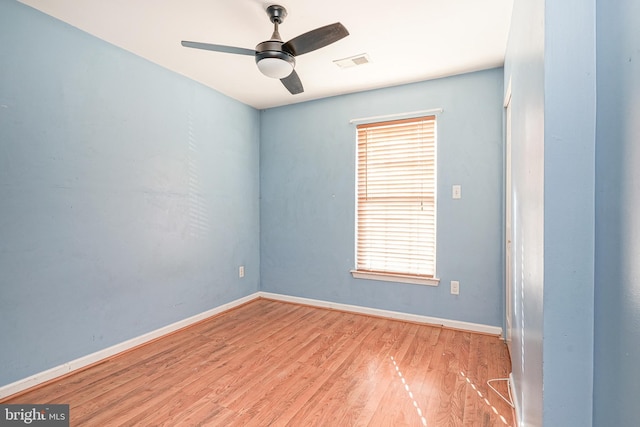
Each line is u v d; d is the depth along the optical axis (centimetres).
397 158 310
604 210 79
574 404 86
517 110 163
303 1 186
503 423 162
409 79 295
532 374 112
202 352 243
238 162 355
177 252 285
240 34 223
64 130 207
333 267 343
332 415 169
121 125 240
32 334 193
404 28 214
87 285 220
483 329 275
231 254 346
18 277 187
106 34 223
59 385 197
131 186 247
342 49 240
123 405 177
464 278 282
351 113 331
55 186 203
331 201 344
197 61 263
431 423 162
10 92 183
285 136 370
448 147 287
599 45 82
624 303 68
